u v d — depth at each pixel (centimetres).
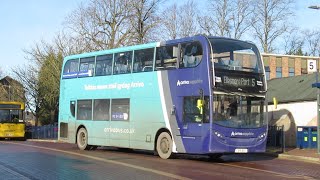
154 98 1850
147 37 4847
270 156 2112
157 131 1828
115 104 2058
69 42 5406
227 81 1655
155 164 1577
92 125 2191
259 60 1762
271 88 3275
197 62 1681
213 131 1612
